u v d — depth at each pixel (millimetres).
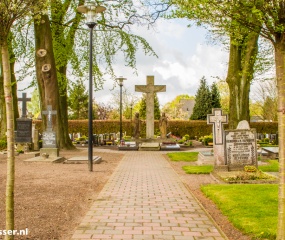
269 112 61594
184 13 6230
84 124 46000
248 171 12930
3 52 5184
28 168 15469
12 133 5242
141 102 72000
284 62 5172
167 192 10188
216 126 14094
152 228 6668
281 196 5246
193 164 17812
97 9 15453
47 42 23766
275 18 5055
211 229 6629
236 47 21406
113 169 15602
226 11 5332
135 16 27609
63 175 13453
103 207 8320
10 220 5262
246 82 21312
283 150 5203
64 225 6914
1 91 26953
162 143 29734
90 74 15203
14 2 5133
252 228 6492
